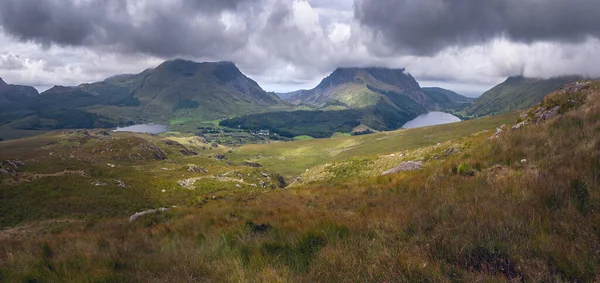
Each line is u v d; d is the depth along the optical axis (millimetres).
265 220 10023
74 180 58500
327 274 4789
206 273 5719
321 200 14906
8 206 42312
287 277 4957
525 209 6098
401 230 6285
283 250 6270
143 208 50500
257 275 5113
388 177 17391
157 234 10727
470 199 7832
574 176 7156
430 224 6469
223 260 6125
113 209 47688
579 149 9414
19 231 31625
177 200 57969
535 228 5203
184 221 12547
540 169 9062
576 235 4707
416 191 11383
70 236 12805
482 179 10125
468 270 4336
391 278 4371
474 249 4742
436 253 4895
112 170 78250
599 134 10164
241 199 22469
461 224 5820
